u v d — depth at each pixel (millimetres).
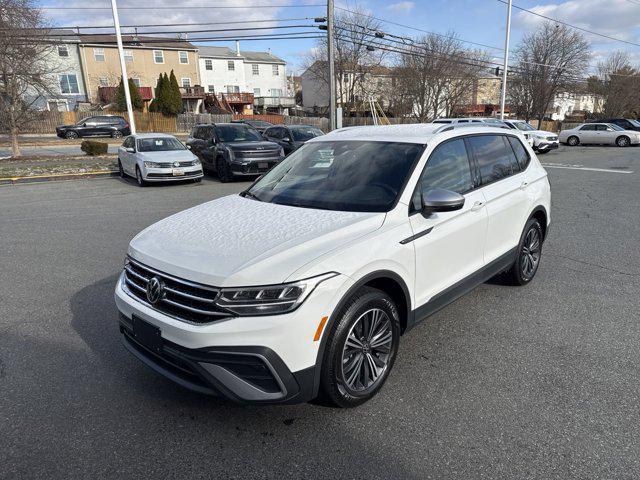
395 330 3158
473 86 49719
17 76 18969
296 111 61531
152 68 51906
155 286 2758
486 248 4121
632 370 3418
